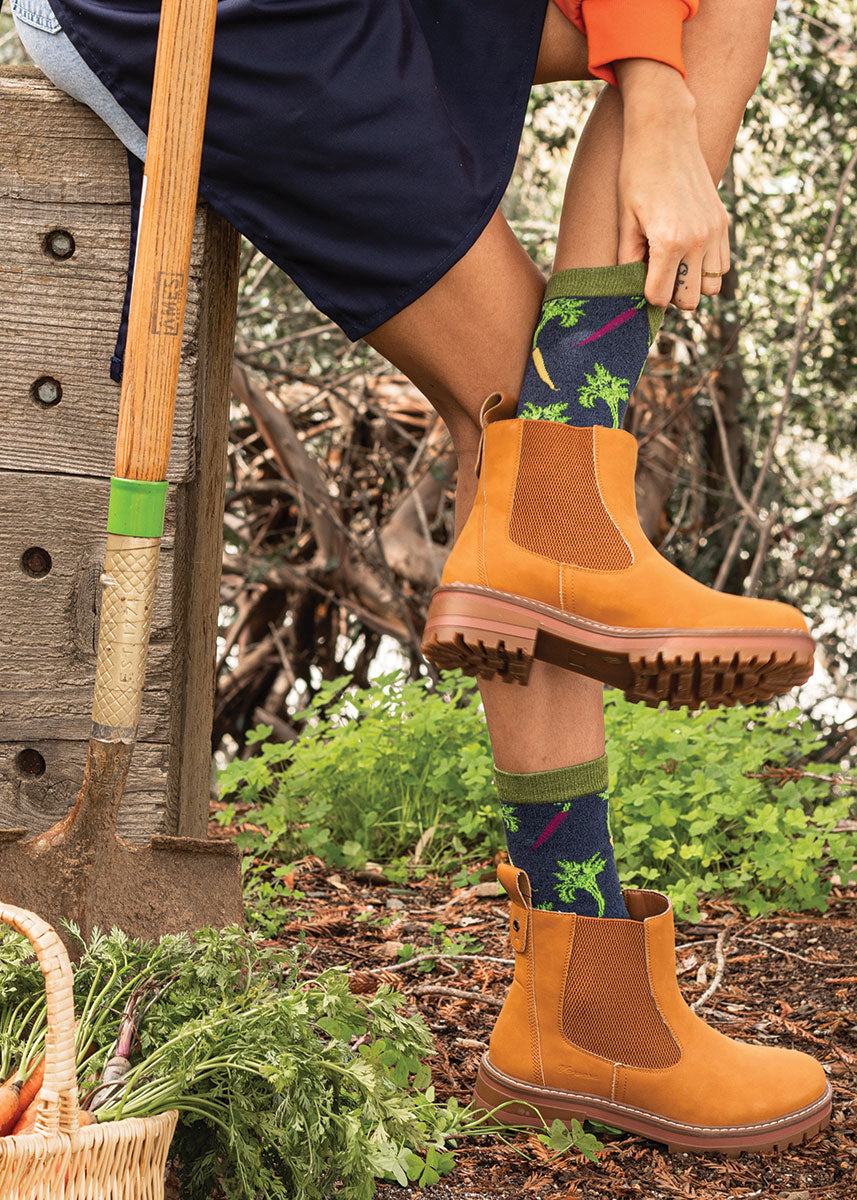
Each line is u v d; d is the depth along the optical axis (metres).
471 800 3.36
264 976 1.52
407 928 2.69
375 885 3.08
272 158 1.63
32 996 1.51
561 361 1.65
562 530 1.62
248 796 3.55
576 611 1.60
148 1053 1.45
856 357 7.40
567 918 1.71
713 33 1.67
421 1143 1.49
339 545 6.82
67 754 1.88
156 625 1.87
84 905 1.57
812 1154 1.69
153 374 1.51
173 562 1.86
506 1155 1.67
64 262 1.85
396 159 1.60
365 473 7.48
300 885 3.05
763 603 1.56
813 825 3.41
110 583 1.53
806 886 2.77
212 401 1.94
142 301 1.50
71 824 1.59
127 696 1.55
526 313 1.69
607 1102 1.72
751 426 7.81
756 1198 1.56
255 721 7.74
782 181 6.26
